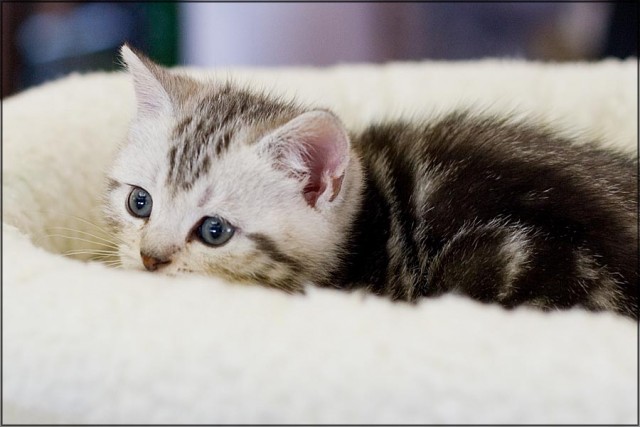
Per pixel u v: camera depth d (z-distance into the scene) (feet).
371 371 1.26
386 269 1.66
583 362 1.27
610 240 1.57
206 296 1.37
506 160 1.67
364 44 3.35
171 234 1.57
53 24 3.10
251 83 2.03
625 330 1.32
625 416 1.24
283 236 1.60
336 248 1.65
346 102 2.18
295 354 1.28
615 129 2.16
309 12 3.31
